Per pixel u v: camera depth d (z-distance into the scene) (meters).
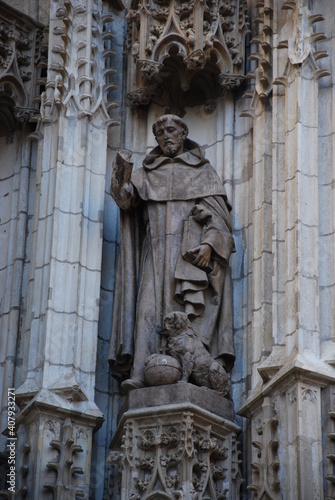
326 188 22.86
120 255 23.55
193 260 22.83
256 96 24.19
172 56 24.80
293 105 23.34
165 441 21.41
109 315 23.89
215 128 25.14
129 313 23.03
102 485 22.62
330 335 21.75
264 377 21.69
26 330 23.33
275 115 23.61
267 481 20.95
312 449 20.81
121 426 21.95
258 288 22.84
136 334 22.72
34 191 25.05
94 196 24.11
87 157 24.23
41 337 22.83
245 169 24.42
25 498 21.66
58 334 22.83
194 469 21.41
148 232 23.44
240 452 22.09
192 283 22.77
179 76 25.00
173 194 23.44
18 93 25.62
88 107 24.53
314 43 23.81
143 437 21.61
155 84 25.11
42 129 24.66
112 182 23.44
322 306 22.03
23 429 22.33
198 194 23.41
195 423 21.50
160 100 25.56
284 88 23.70
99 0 25.52
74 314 23.00
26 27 26.12
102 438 22.94
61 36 24.89
